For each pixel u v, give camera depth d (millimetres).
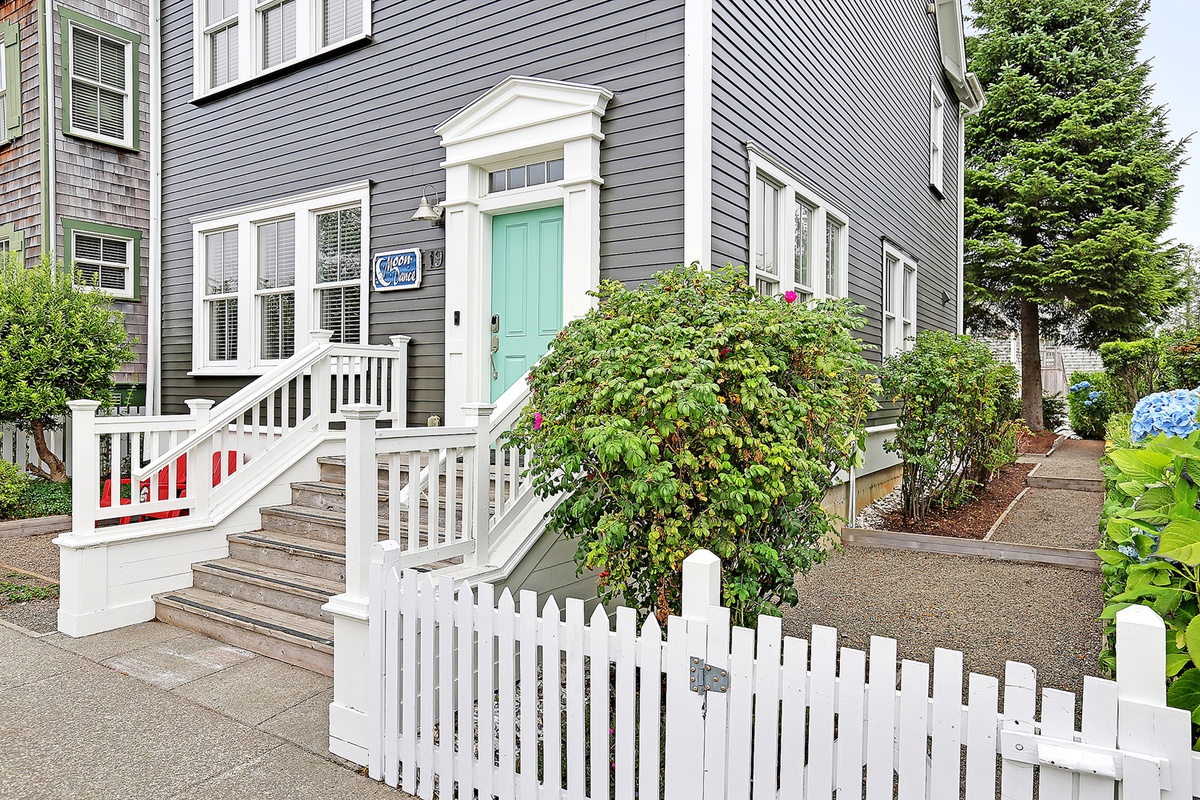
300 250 7410
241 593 4805
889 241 9445
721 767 2180
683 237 5125
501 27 6059
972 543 6242
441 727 2764
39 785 2834
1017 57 17797
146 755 3086
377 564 2957
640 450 2854
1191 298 18062
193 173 8586
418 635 3016
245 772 2961
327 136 7238
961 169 14398
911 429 7340
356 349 6242
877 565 6000
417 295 6578
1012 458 9641
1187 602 2043
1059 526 7215
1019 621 4641
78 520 4605
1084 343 18203
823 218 7152
